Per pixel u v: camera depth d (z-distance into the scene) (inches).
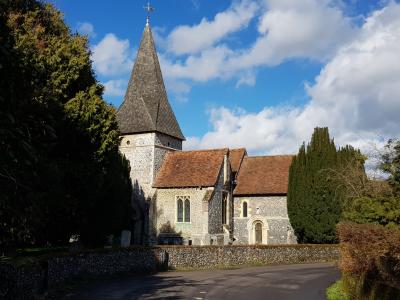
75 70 863.7
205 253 1064.2
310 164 1392.7
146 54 1718.8
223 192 1534.2
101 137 898.1
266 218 1545.3
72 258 700.7
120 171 1178.6
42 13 896.9
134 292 611.2
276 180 1581.0
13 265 452.8
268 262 1206.9
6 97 284.2
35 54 708.7
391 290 465.1
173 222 1493.6
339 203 1320.1
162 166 1612.9
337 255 1360.7
